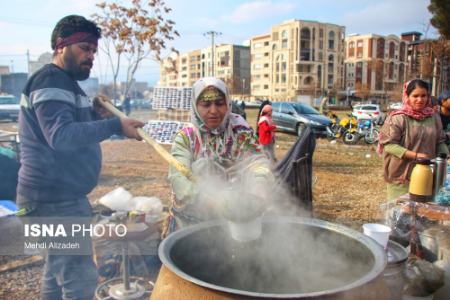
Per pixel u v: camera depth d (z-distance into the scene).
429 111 3.13
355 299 1.16
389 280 2.03
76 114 1.91
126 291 2.71
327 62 87.94
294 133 14.52
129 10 10.94
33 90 1.76
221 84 1.94
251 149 2.01
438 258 2.51
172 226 2.08
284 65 87.12
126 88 12.34
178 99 9.30
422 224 2.70
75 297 1.98
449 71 21.06
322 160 9.41
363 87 67.69
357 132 12.63
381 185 6.59
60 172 1.88
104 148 10.19
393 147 3.09
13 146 5.75
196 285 1.19
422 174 2.67
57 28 1.85
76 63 1.87
